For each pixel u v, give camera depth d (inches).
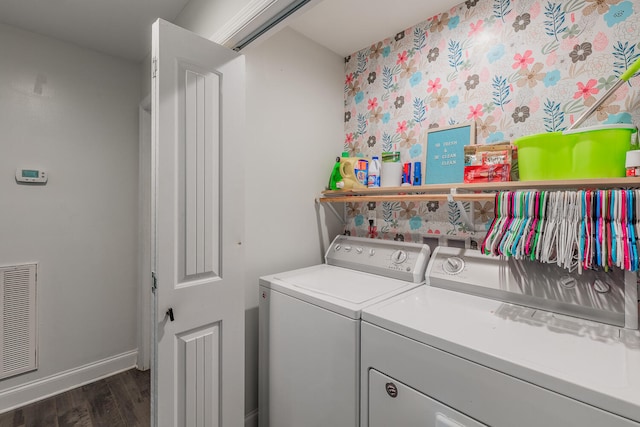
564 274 44.1
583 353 32.0
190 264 47.7
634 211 35.3
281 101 71.3
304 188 77.0
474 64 61.3
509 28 56.8
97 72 86.4
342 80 86.7
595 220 37.7
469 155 53.6
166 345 45.3
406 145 72.9
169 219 45.0
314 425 51.3
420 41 70.1
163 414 45.4
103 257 88.2
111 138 89.1
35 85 76.4
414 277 59.2
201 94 48.5
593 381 27.0
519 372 30.0
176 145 45.5
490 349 32.7
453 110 64.5
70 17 70.7
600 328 38.2
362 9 65.6
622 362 30.2
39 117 77.0
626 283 38.9
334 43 79.6
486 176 51.8
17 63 74.0
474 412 32.9
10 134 73.0
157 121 43.5
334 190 74.2
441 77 66.4
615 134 39.4
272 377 60.4
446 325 39.1
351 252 73.2
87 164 84.9
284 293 57.2
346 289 55.2
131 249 93.7
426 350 37.0
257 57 66.4
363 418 44.3
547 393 28.4
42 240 78.0
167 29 43.9
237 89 53.4
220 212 51.5
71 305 82.7
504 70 57.4
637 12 44.2
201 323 49.3
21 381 75.5
